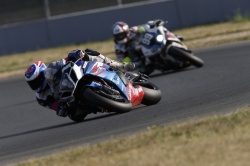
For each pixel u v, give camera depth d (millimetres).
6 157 28594
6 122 40844
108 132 29969
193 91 40969
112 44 80062
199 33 76688
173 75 50625
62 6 86312
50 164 23797
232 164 19703
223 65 51406
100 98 31609
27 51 84500
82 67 32000
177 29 84688
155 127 27469
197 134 24344
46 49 84500
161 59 51219
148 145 23969
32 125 37906
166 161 20906
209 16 85188
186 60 50812
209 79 45375
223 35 72500
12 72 69188
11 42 84250
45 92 34219
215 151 21391
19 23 85688
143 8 85312
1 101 50656
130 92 33625
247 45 62281
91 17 85500
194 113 31969
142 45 50969
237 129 24234
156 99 36031
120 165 21422
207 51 63594
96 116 36406
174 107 35094
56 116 39719
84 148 25625
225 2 84875
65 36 85375
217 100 35500
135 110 35531
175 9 85312
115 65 34094
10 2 85375
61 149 27734
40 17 85875
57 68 32750
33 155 27688
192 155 21234
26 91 53969
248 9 84938
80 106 32938
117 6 86625
